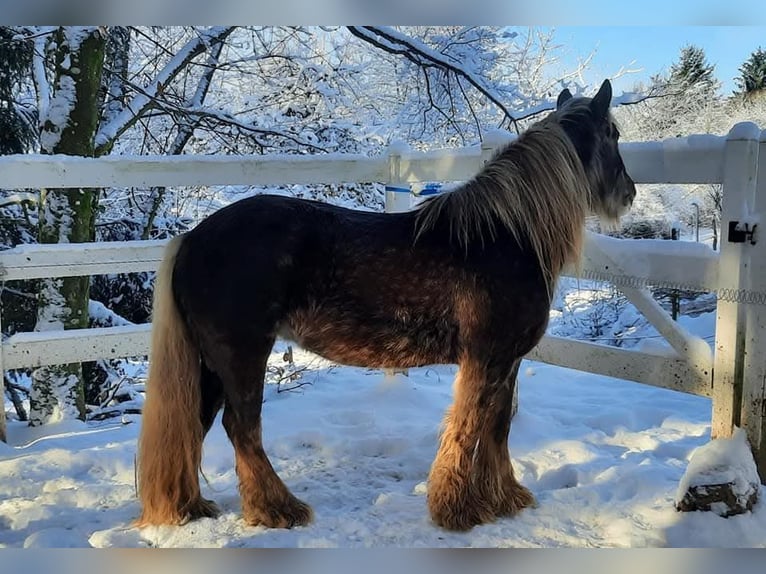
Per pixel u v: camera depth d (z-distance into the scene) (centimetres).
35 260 379
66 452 335
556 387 485
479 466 273
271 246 252
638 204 969
